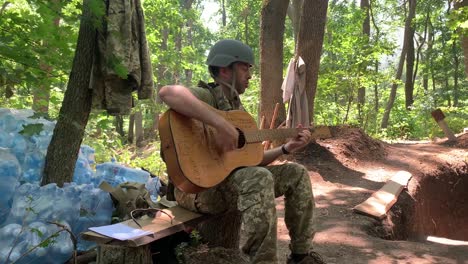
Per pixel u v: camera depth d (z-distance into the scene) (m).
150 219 3.13
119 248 2.96
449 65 29.78
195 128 2.87
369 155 11.02
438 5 28.36
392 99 24.56
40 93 3.69
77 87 3.99
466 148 12.91
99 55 3.97
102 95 4.04
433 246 5.17
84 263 3.24
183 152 2.77
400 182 8.72
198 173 2.78
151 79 4.36
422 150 12.53
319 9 10.01
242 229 2.73
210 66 3.16
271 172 3.05
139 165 8.91
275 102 10.48
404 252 4.93
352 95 16.66
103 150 7.76
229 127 2.83
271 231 2.71
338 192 8.08
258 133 3.09
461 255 4.81
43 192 3.34
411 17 26.25
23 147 3.88
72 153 3.98
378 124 22.89
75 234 3.43
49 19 3.38
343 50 16.03
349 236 5.51
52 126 4.30
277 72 10.44
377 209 6.80
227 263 3.44
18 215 3.23
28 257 3.03
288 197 3.03
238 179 2.79
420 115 20.95
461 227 11.03
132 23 4.11
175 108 2.77
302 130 3.31
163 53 16.48
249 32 29.42
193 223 3.11
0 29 3.29
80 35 3.98
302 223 3.01
